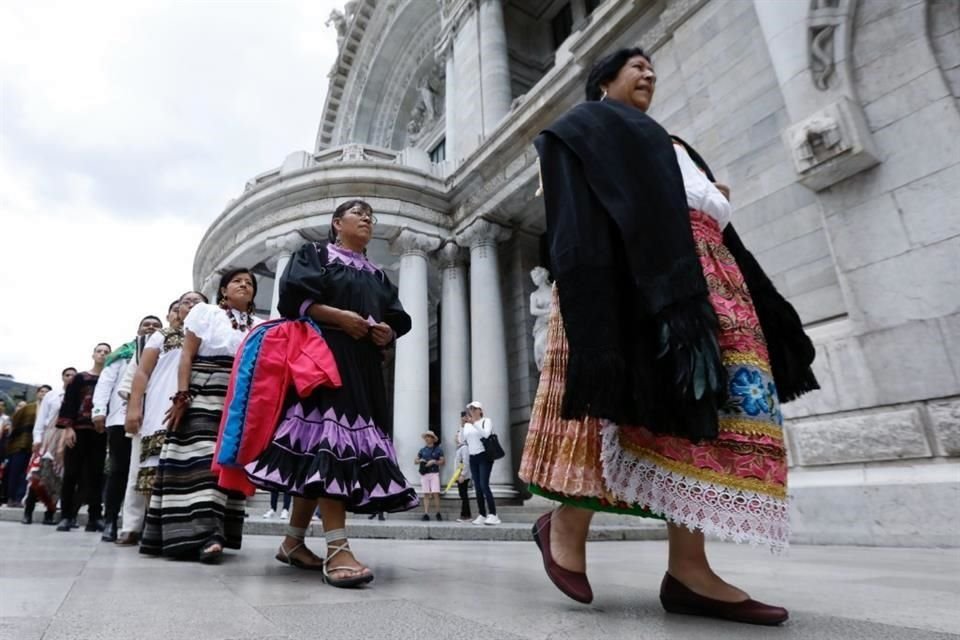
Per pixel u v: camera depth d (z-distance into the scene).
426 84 23.31
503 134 12.73
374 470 2.47
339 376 2.54
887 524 4.50
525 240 13.89
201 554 3.02
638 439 1.57
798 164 5.65
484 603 1.75
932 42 5.02
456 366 13.27
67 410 6.56
